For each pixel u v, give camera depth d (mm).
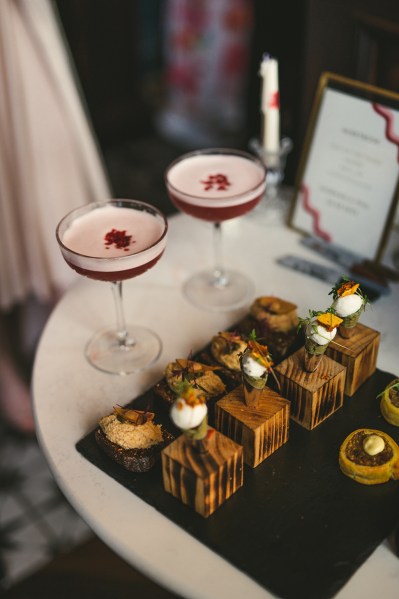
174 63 2285
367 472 629
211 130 2271
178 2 2139
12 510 1282
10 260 1271
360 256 865
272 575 578
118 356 771
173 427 683
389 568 589
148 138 2262
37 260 1282
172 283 866
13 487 1316
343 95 832
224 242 920
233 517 616
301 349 695
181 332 798
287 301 806
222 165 840
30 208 1234
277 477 645
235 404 648
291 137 1220
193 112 2334
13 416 1379
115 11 1966
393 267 858
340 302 662
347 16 978
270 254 898
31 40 1139
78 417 712
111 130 2201
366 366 708
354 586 578
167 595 932
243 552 592
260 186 771
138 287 861
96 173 1312
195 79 2303
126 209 766
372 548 593
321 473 646
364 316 799
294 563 584
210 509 612
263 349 611
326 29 1014
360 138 829
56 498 1299
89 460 666
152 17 2145
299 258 880
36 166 1223
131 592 937
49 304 1349
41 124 1197
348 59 1008
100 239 729
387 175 818
